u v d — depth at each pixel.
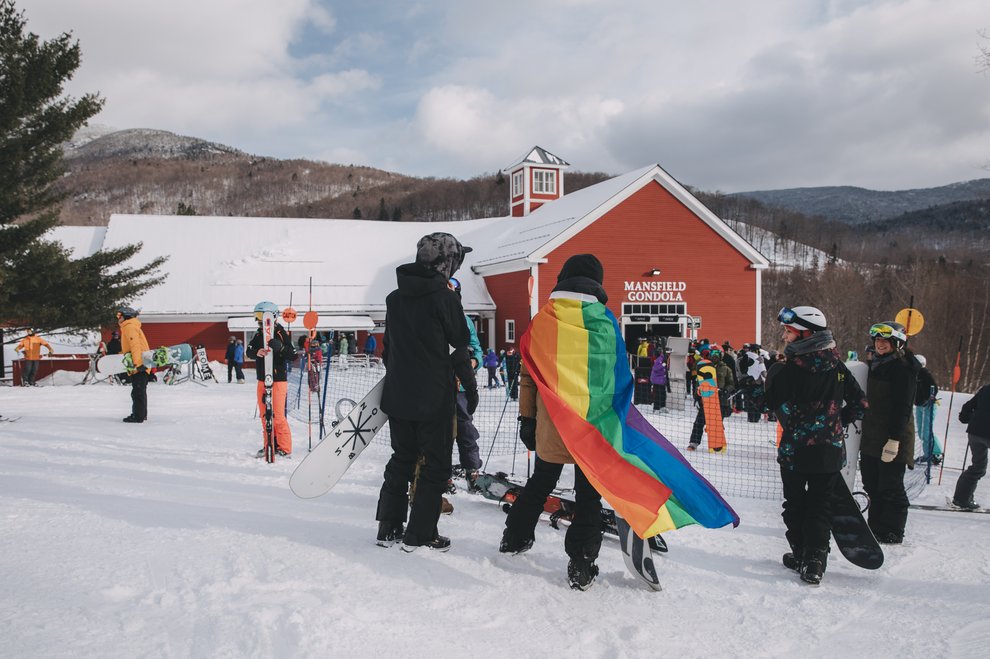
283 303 31.88
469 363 4.59
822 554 4.46
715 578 4.48
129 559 4.07
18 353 30.81
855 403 4.69
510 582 4.13
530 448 4.59
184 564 4.02
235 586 3.72
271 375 7.96
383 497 4.64
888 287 60.56
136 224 35.44
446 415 4.54
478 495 6.29
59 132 23.12
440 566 4.30
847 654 3.43
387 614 3.54
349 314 32.22
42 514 4.94
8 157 22.12
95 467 7.09
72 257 34.69
